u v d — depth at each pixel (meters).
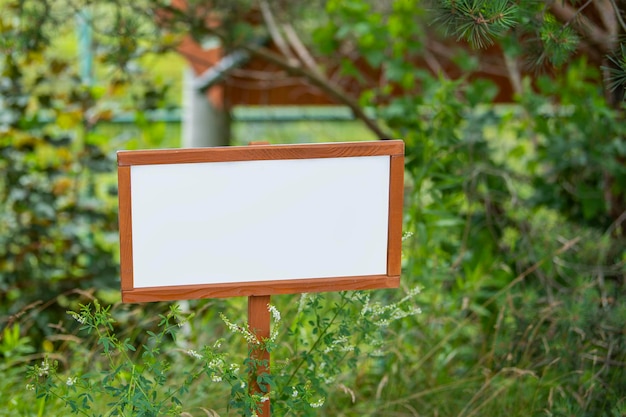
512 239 4.34
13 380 3.58
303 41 6.68
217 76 6.41
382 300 3.80
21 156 5.08
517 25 3.18
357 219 2.74
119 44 5.09
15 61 5.12
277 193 2.68
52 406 3.34
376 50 5.28
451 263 4.40
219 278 2.70
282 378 2.96
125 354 2.77
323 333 3.02
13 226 5.02
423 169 4.11
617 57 2.99
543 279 4.07
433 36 6.30
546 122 4.77
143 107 5.34
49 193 4.95
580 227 4.77
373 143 2.70
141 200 2.61
